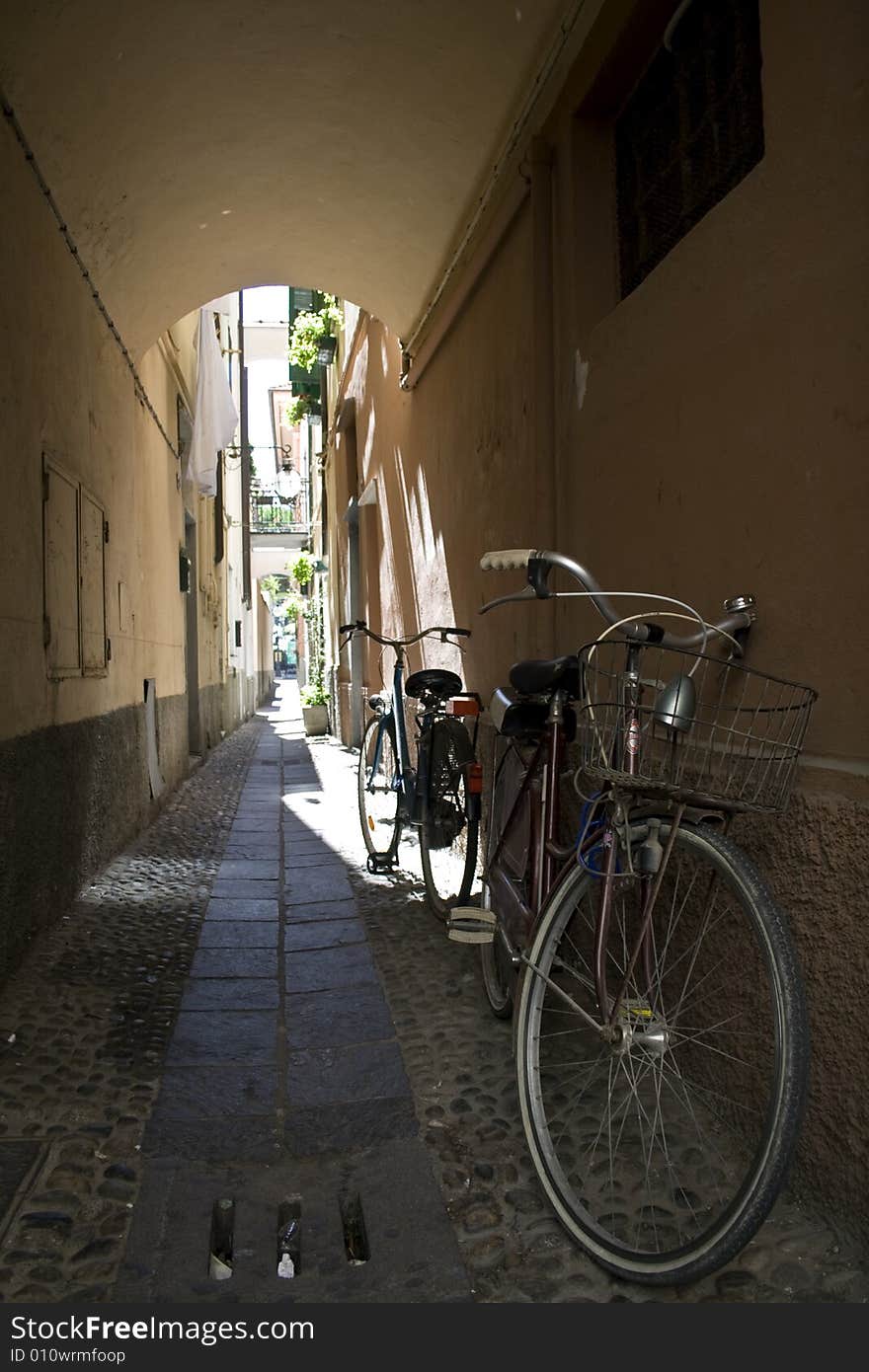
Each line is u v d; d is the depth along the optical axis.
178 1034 3.28
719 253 2.55
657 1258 1.89
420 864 5.82
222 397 10.19
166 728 8.36
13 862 3.67
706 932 2.47
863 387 1.97
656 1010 2.15
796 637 2.20
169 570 8.73
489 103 4.29
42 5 3.36
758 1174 1.75
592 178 3.72
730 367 2.50
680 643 2.18
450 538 6.06
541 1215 2.22
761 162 2.34
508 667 4.77
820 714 2.12
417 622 7.30
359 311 10.48
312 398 17.42
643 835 2.13
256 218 5.97
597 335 3.48
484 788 4.30
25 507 3.88
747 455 2.42
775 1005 1.79
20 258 3.87
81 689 4.98
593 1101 2.68
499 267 4.73
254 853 6.36
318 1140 2.59
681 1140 2.43
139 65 4.05
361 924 4.59
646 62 3.32
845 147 2.02
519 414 4.40
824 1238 2.02
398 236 5.84
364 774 5.85
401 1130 2.63
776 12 2.26
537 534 3.99
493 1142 2.54
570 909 2.29
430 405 6.66
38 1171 2.40
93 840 5.29
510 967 3.00
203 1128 2.64
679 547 2.80
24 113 3.76
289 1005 3.56
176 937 4.38
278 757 13.12
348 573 12.91
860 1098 1.95
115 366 6.01
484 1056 3.05
